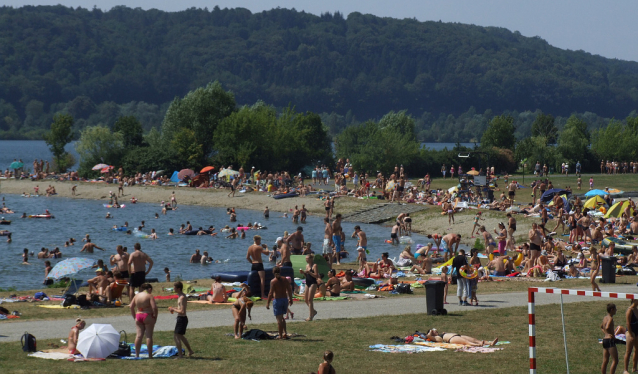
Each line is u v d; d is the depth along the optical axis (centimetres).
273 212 6831
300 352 1622
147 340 1561
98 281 2412
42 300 2436
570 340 1786
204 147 9912
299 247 3338
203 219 6228
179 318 1570
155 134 10988
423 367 1488
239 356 1575
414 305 2338
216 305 2319
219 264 3988
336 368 1466
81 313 2133
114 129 10294
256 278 2469
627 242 3975
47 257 4078
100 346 1534
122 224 5822
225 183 8000
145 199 7781
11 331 1831
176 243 4828
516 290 2702
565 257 3538
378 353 1622
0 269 3684
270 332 1838
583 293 1338
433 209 5941
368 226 5828
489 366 1501
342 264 3538
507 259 3238
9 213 6494
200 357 1562
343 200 6700
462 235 5053
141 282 2372
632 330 1454
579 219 4225
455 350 1664
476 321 2038
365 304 2361
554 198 5034
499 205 5622
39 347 1642
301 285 2548
